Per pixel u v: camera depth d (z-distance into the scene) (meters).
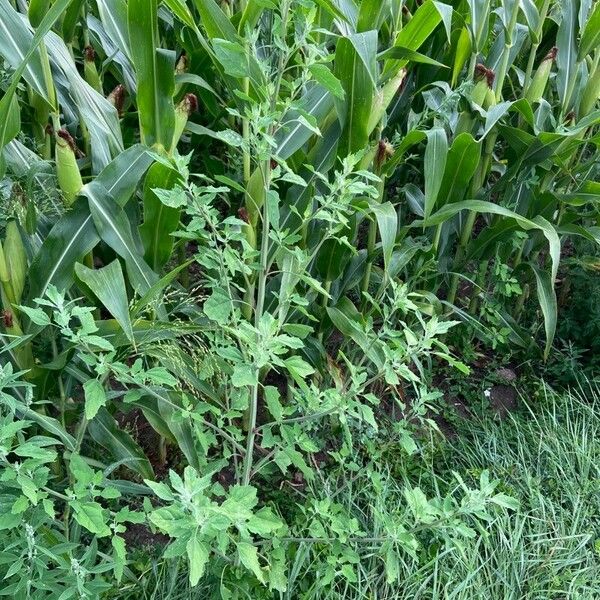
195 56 2.63
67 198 1.76
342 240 1.67
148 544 2.05
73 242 1.72
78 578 1.32
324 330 2.54
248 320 2.15
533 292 3.33
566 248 3.73
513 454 2.52
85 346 1.34
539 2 3.04
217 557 1.75
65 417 2.01
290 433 1.68
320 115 2.06
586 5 2.65
